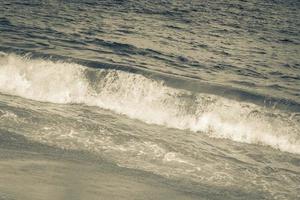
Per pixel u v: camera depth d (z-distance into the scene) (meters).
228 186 11.20
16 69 18.05
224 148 13.73
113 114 15.75
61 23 29.83
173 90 16.30
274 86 19.66
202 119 15.33
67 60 18.12
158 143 13.42
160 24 34.84
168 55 23.80
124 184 10.74
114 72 17.22
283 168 12.52
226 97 15.88
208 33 33.19
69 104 16.55
